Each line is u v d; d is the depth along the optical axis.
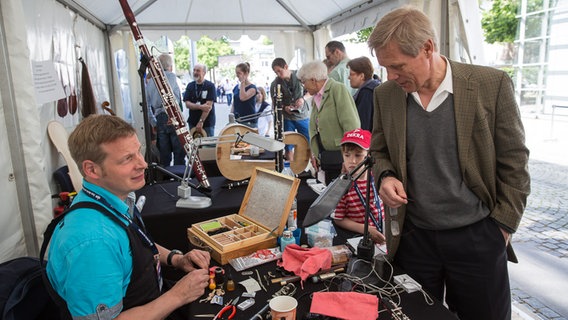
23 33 1.81
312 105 3.10
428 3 2.29
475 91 1.16
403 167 1.29
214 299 1.14
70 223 0.97
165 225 2.06
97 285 0.93
